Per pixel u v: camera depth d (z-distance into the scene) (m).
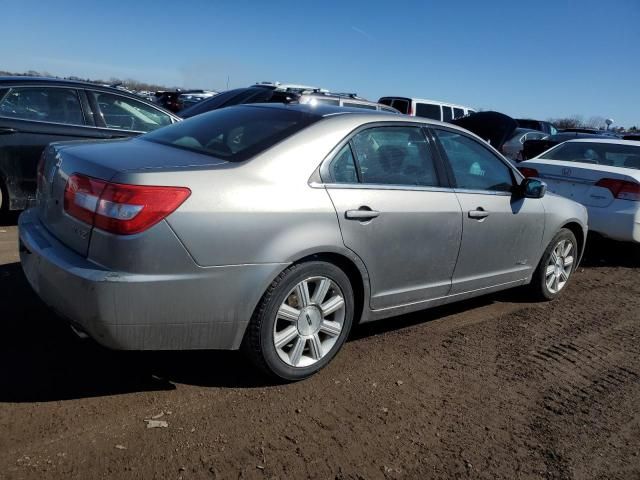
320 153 3.26
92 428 2.69
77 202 2.82
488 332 4.37
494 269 4.43
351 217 3.26
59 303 2.81
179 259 2.71
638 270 6.72
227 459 2.56
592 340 4.39
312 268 3.15
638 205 6.25
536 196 4.43
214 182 2.84
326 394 3.21
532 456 2.81
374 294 3.55
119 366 3.29
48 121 6.11
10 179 5.95
